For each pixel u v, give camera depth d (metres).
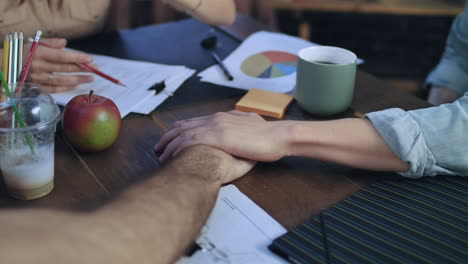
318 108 0.90
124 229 0.48
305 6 2.27
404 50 2.43
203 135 0.74
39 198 0.66
